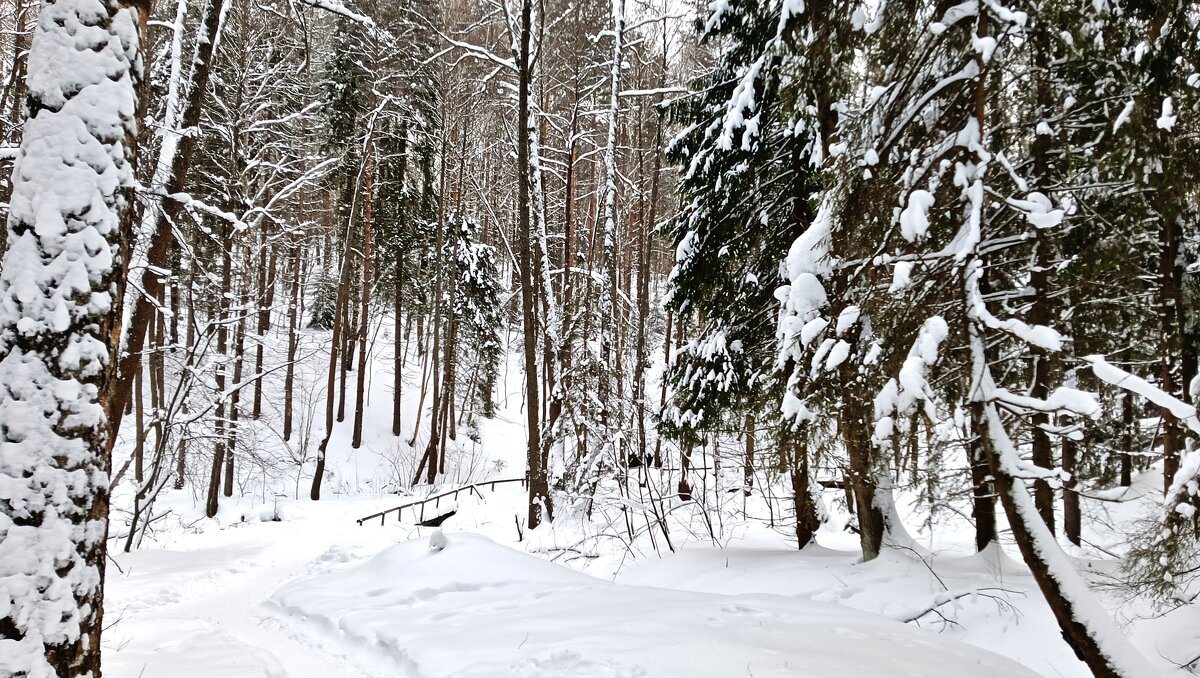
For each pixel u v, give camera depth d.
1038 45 5.06
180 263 14.57
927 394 4.51
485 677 4.59
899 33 5.42
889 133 5.57
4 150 5.10
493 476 24.95
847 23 6.22
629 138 22.25
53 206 3.50
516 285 29.48
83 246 3.56
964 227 4.75
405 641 5.48
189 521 16.75
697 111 11.20
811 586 7.66
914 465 5.73
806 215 9.34
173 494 19.94
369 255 24.05
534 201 16.17
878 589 7.29
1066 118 5.94
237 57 14.96
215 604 7.96
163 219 7.43
